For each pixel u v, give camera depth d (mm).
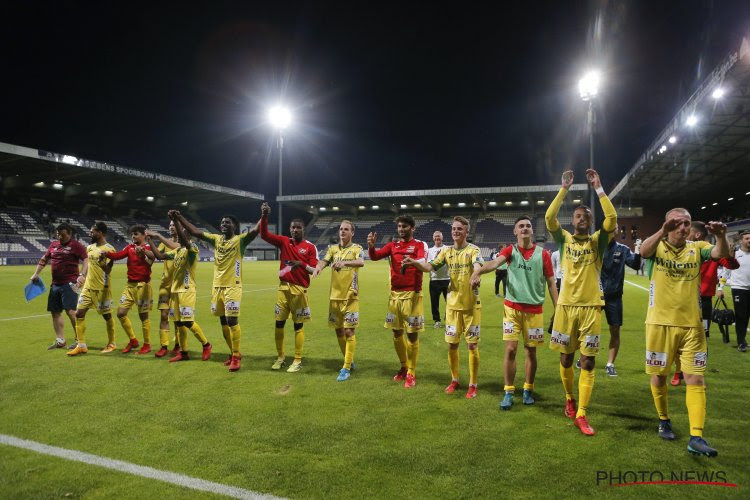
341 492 2701
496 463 3074
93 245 6523
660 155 23750
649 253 3713
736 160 24734
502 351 6645
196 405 4215
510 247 4422
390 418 3902
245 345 6949
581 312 3904
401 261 4992
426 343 7215
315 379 5125
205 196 47875
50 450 3256
